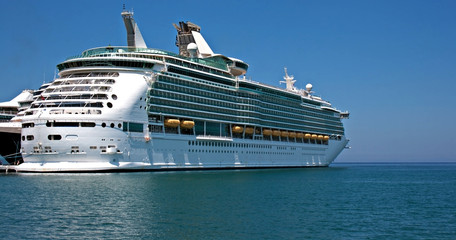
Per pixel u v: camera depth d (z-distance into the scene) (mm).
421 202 56250
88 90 82062
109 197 52375
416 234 37625
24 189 58062
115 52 92250
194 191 59812
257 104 117812
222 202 51250
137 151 84562
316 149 143125
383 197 60781
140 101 85625
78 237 34688
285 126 128000
